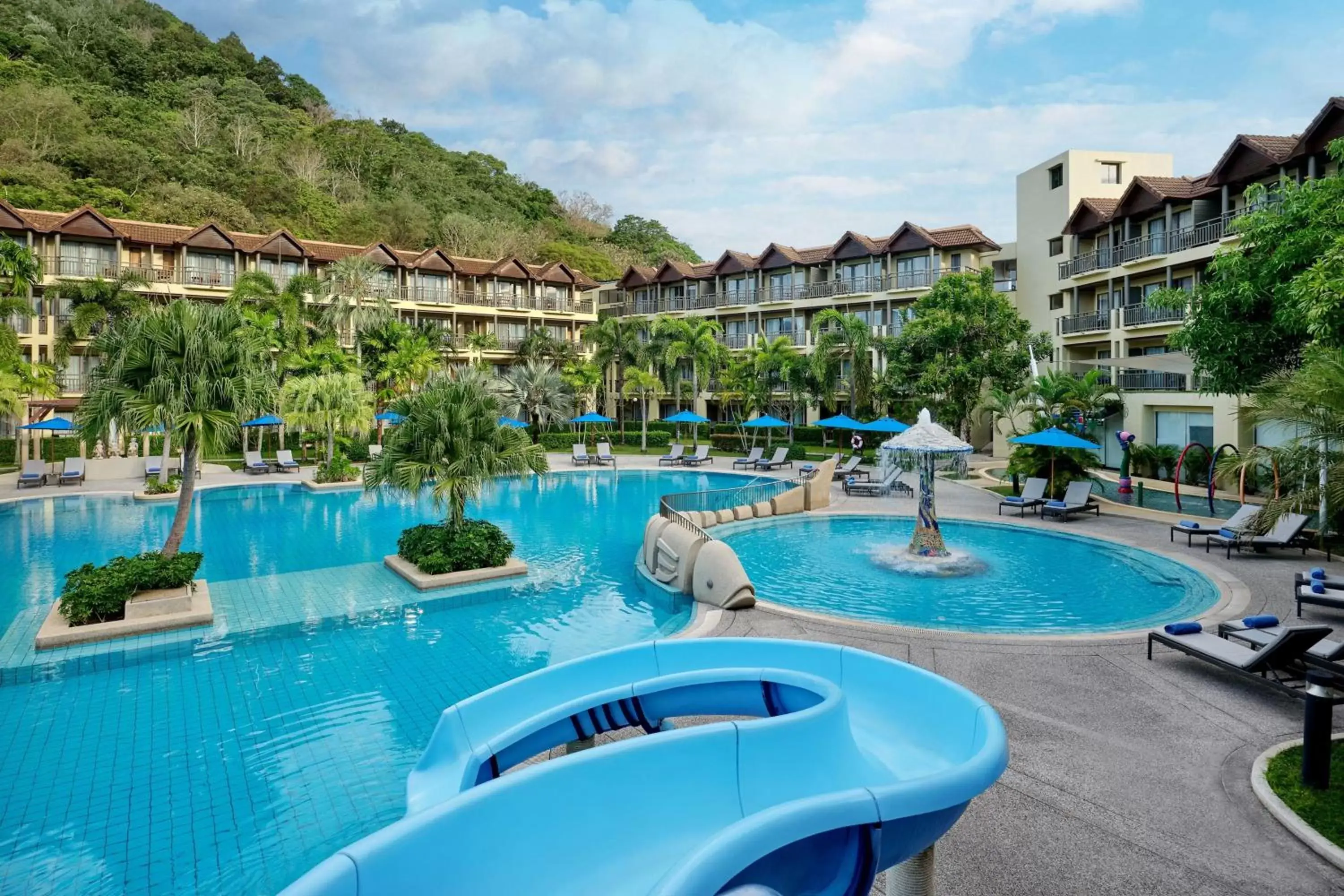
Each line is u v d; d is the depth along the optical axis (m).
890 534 17.48
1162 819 5.04
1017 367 28.81
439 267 47.53
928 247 41.56
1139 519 18.31
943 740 4.26
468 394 13.38
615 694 4.65
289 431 36.47
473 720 4.77
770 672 4.61
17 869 5.04
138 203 49.41
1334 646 6.77
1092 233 34.66
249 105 72.00
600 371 44.38
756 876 3.07
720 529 17.98
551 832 3.10
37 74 58.44
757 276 49.00
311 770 6.43
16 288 26.17
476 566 12.58
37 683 8.37
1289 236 14.45
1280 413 13.41
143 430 10.23
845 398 41.06
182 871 5.04
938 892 4.28
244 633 9.68
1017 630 10.14
